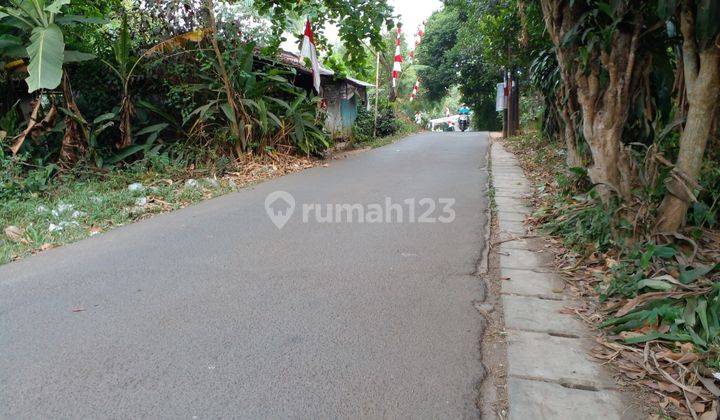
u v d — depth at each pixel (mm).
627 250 3924
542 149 10438
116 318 3217
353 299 3492
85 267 4176
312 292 3615
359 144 15789
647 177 4043
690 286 3127
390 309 3340
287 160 10250
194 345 2873
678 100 4391
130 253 4531
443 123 41375
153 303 3439
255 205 6434
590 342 2893
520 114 21391
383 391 2445
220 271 4047
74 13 8750
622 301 3250
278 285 3748
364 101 19219
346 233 5102
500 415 2285
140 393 2430
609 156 4250
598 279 3734
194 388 2467
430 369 2635
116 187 7367
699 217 4289
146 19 9109
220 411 2295
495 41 13422
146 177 7805
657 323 2939
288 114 10453
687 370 2518
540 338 2939
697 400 2330
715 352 2613
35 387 2480
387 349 2830
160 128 8859
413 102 30375
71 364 2684
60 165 7840
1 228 5301
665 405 2312
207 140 9297
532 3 6863
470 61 24203
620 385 2471
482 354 2795
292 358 2734
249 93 9812
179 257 4402
